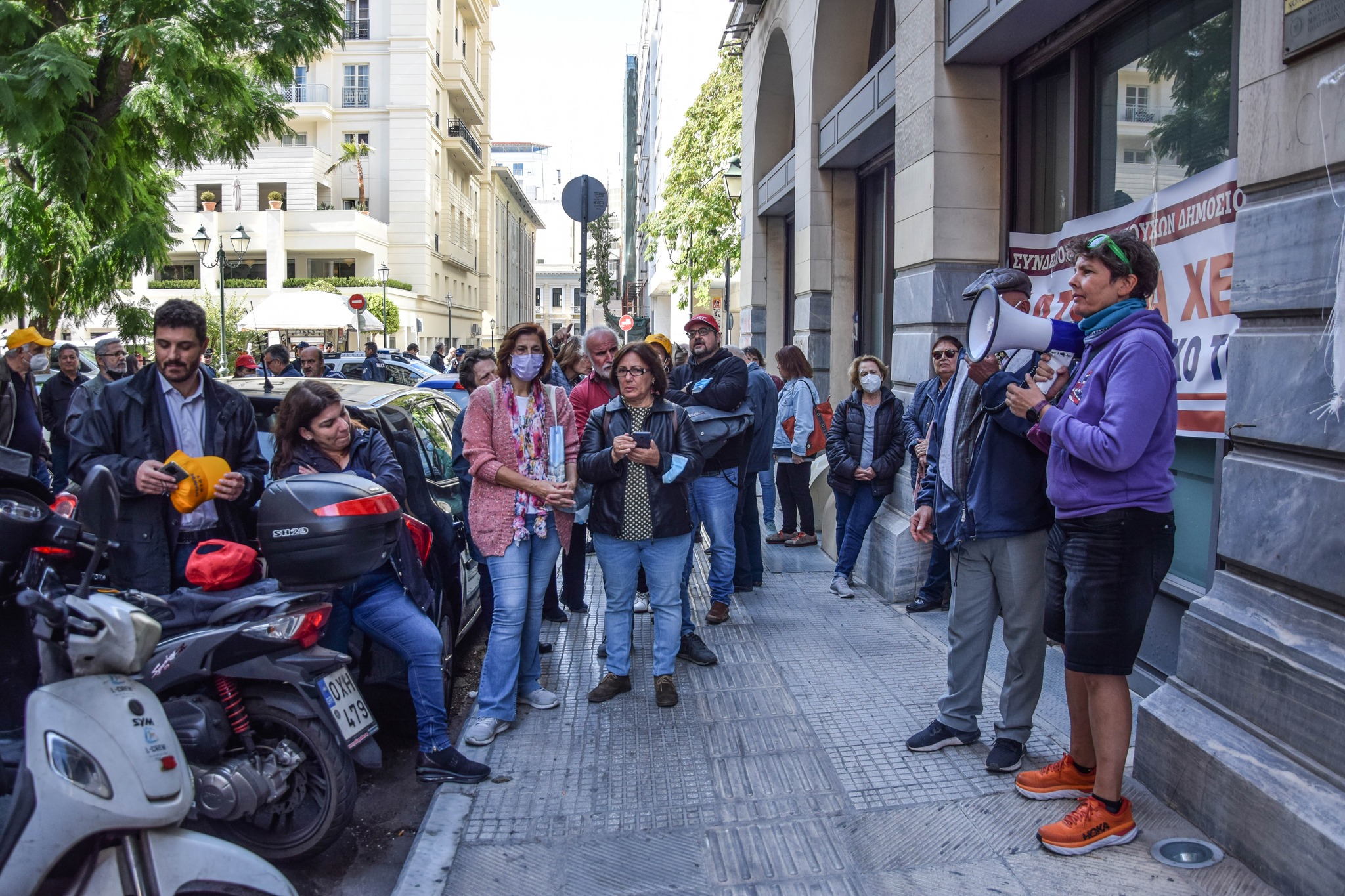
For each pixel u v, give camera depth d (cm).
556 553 466
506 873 328
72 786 211
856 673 518
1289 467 311
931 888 312
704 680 513
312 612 327
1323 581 294
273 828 338
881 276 1029
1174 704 354
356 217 4044
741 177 1662
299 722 326
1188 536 453
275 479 398
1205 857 314
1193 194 435
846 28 1031
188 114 946
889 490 670
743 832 352
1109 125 546
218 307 3481
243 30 906
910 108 685
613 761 414
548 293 12362
